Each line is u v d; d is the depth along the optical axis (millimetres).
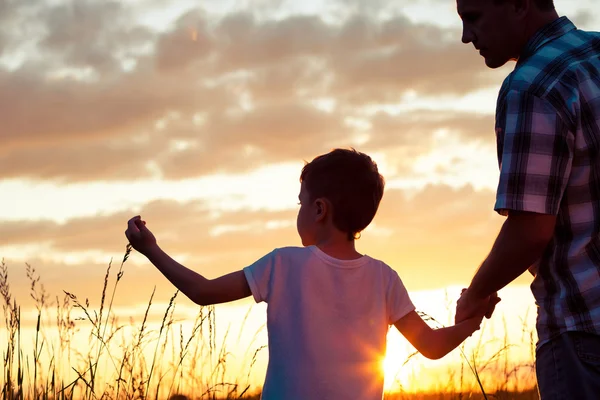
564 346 2074
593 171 2020
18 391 3898
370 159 2539
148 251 2479
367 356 2359
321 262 2400
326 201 2463
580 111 2012
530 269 2199
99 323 3918
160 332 3973
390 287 2488
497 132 2160
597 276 2012
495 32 2246
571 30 2168
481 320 2518
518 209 2016
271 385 2312
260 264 2408
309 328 2322
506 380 4254
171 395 4004
